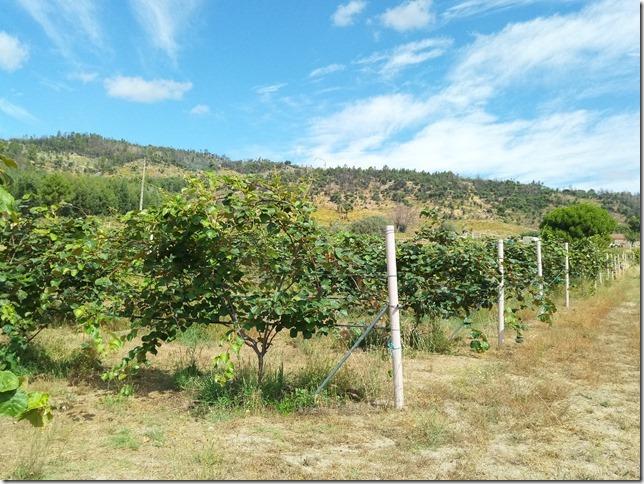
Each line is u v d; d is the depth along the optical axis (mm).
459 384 6371
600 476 3854
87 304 6082
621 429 4934
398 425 4871
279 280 5816
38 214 6238
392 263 5477
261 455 4098
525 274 10086
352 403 5508
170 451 4152
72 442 4320
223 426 4785
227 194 5219
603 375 6969
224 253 5340
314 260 5770
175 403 5473
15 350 5938
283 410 5172
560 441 4586
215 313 5613
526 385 6371
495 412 5203
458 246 8922
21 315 6164
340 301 6352
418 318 8648
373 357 7477
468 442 4492
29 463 3727
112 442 4320
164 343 8586
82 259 6160
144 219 5449
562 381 6652
